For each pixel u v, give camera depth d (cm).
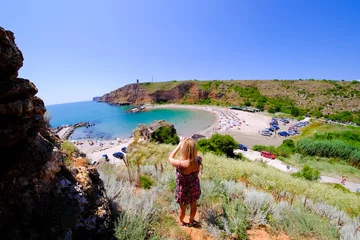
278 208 385
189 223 288
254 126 5688
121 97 16200
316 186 1005
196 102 12419
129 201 306
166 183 454
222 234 265
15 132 143
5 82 137
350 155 2519
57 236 165
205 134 4900
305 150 2911
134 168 640
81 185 222
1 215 145
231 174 843
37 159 175
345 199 846
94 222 213
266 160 2556
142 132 3941
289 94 10269
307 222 345
